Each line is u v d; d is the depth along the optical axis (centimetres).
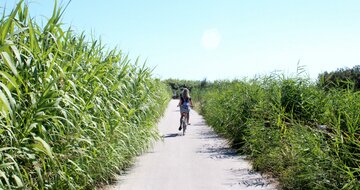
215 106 1728
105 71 697
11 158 360
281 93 956
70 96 526
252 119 1016
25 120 417
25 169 426
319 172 559
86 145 579
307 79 977
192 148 1156
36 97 438
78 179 553
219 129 1478
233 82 1794
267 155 820
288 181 663
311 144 599
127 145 819
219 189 680
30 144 409
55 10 486
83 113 535
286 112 928
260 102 1034
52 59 446
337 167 543
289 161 723
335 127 598
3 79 383
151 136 1032
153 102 1111
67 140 481
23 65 421
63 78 485
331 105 729
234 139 1156
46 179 442
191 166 885
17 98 415
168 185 707
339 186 543
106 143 621
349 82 759
